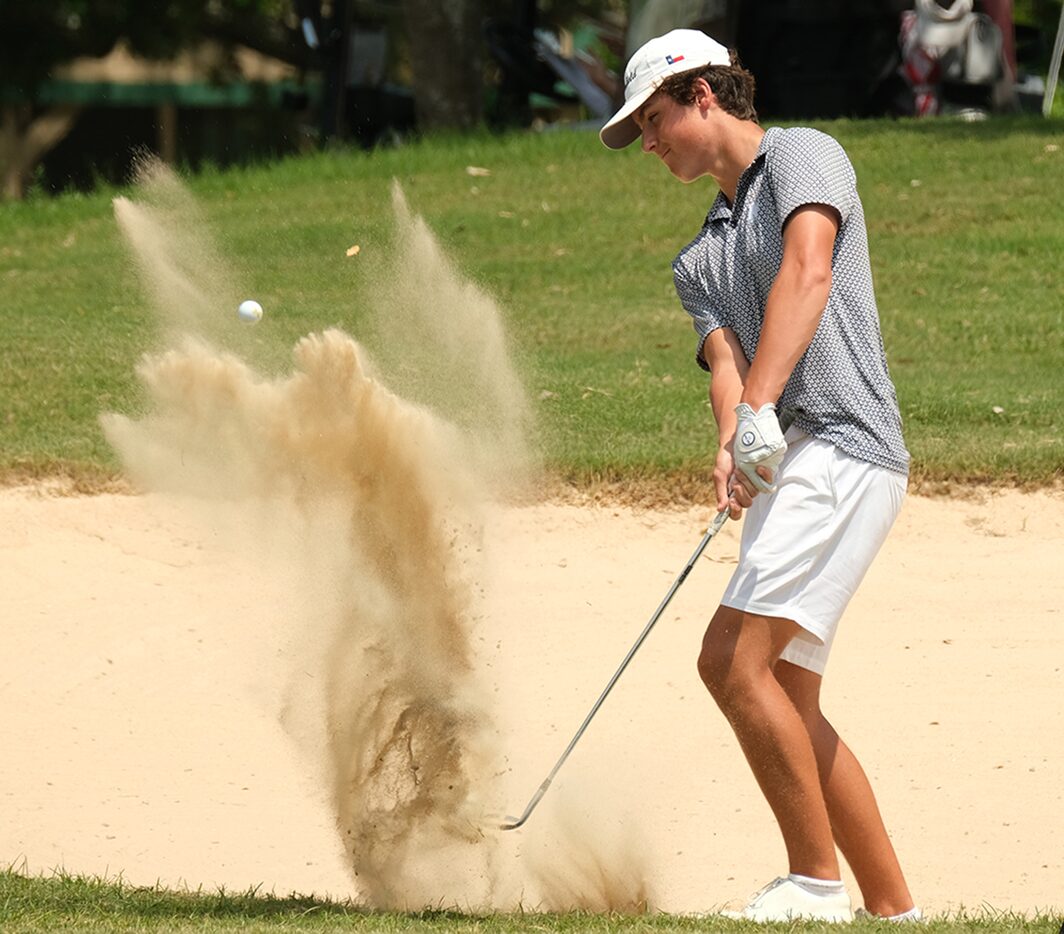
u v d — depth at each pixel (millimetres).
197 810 21578
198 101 80875
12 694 24922
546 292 47188
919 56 68062
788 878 15922
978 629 26844
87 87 81812
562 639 26422
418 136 74688
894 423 15820
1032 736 23391
